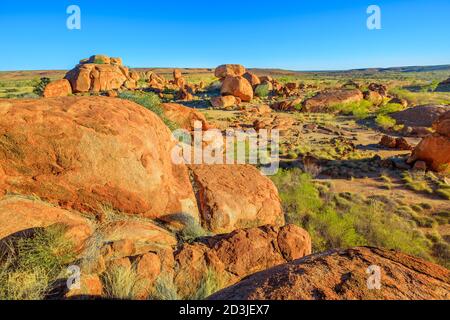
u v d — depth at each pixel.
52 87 43.41
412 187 13.30
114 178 5.16
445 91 60.22
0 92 55.44
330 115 34.78
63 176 4.82
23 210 4.25
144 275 3.95
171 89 51.19
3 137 4.46
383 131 26.52
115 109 5.89
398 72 199.25
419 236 9.34
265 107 36.84
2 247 3.80
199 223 6.29
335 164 16.72
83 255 3.97
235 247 4.87
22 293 3.33
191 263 4.45
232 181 8.01
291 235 5.32
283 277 2.71
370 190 13.23
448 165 15.30
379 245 8.53
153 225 5.36
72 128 4.92
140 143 5.61
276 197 8.24
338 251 3.23
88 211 5.04
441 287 2.55
